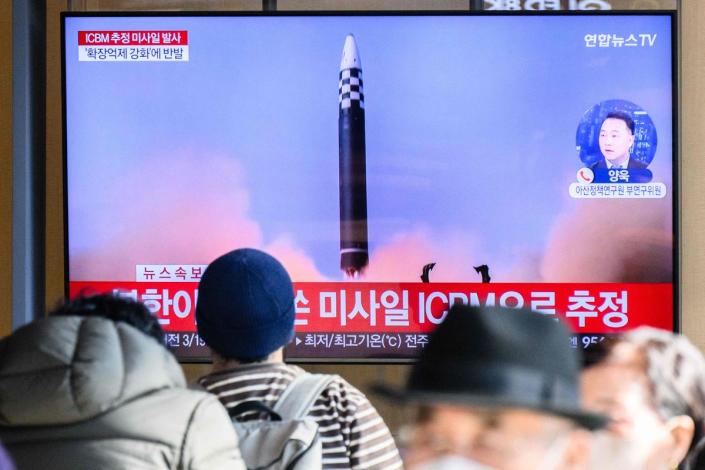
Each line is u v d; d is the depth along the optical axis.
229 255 4.57
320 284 9.19
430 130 9.18
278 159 9.23
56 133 9.45
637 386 2.90
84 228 9.21
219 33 9.21
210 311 4.48
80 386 3.56
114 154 9.21
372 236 9.18
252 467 4.23
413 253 9.17
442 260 9.15
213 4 9.50
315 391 4.47
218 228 9.22
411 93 9.18
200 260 9.22
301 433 4.22
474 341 2.19
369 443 4.52
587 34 9.11
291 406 4.41
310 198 9.22
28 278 9.02
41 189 9.23
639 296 9.11
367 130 9.20
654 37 9.11
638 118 9.11
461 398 2.10
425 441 2.19
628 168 9.12
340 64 9.20
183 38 9.21
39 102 9.20
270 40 9.22
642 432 2.87
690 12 9.34
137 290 9.21
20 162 9.01
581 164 9.14
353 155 9.20
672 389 2.89
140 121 9.21
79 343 3.66
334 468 4.43
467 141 9.17
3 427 3.64
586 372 2.96
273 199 9.23
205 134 9.22
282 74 9.21
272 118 9.23
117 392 3.62
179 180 9.23
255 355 4.49
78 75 9.20
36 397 3.55
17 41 8.98
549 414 2.11
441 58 9.18
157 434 3.63
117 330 3.79
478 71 9.16
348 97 9.19
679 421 2.89
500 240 9.15
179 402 3.73
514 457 2.12
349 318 9.16
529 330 2.21
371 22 9.18
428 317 9.15
